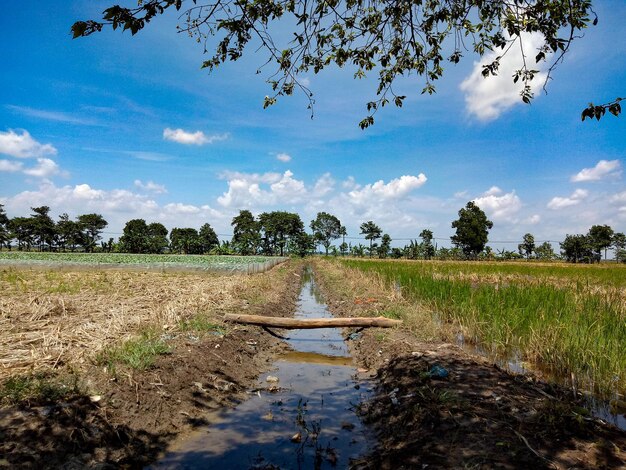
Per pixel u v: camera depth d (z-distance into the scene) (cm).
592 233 7250
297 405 592
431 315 1041
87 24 355
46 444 391
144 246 6912
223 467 422
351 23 537
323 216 9369
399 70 576
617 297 1134
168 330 784
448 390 527
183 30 443
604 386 582
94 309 968
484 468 356
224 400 594
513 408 469
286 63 530
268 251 8588
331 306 1462
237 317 880
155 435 470
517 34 462
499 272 2394
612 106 385
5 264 2214
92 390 485
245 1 437
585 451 376
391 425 499
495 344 788
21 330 726
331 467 423
